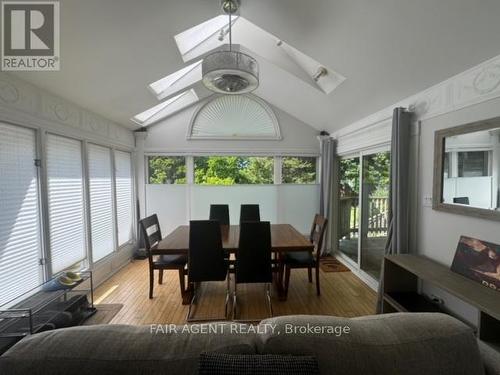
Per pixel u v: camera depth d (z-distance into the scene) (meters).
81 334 0.98
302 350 0.94
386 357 0.93
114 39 2.08
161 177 4.74
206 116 4.68
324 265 4.05
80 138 3.04
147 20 2.00
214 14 2.18
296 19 2.14
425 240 2.33
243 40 3.03
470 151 1.85
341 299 2.91
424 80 2.20
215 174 4.77
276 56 3.11
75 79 2.44
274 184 4.77
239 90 2.20
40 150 2.39
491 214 1.67
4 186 2.04
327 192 4.44
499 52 1.62
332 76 2.96
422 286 2.34
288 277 2.92
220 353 0.93
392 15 1.73
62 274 2.39
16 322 1.91
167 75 2.97
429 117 2.25
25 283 2.22
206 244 2.54
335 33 2.13
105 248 3.64
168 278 3.51
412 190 2.47
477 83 1.79
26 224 2.25
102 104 3.15
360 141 3.58
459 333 1.00
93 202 3.37
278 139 4.68
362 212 3.61
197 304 2.81
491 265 1.66
